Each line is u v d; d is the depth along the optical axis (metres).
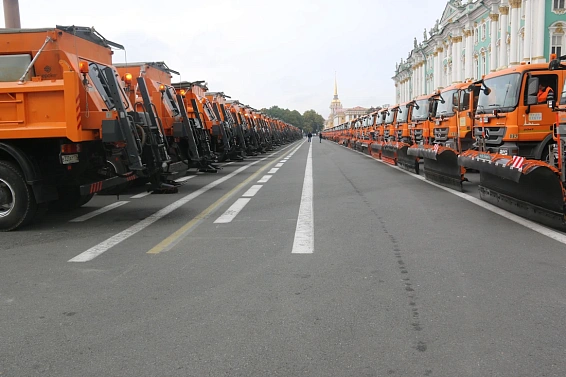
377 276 5.11
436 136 17.45
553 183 7.02
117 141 8.11
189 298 4.54
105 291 4.78
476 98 13.94
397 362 3.25
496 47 48.09
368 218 8.42
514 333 3.67
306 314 4.11
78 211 9.68
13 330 3.89
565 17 39.88
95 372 3.18
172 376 3.11
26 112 7.69
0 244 6.88
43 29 7.98
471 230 7.31
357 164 22.50
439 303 4.31
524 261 5.61
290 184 14.08
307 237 6.98
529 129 10.14
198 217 8.83
